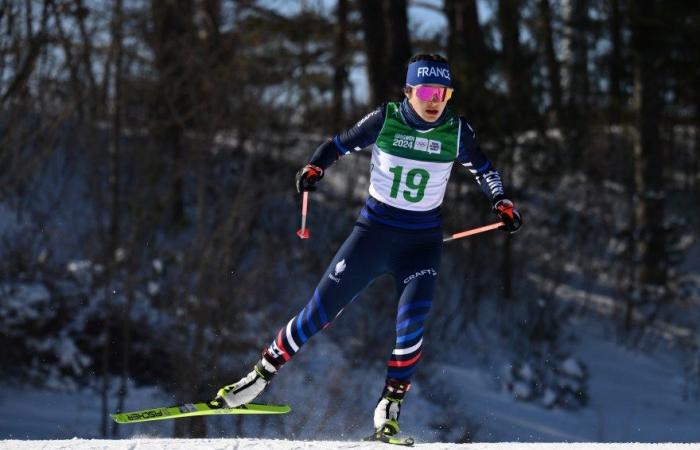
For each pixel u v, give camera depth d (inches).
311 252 2151.8
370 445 639.8
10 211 1967.3
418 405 1759.4
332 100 2645.2
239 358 1658.5
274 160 2048.5
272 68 2016.5
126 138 1961.1
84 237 1953.7
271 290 1876.2
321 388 1637.6
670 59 2581.2
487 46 2426.2
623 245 2501.2
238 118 1903.3
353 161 2605.8
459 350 2097.7
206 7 1985.7
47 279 1770.4
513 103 2397.9
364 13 2618.1
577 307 2374.5
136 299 1760.6
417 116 639.1
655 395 2037.4
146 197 1887.3
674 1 2507.4
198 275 1699.1
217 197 1974.7
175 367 1608.0
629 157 2881.4
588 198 2598.4
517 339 2142.0
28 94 1835.6
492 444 669.3
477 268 2276.1
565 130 2684.5
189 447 630.5
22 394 1610.5
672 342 2289.6
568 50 3171.8
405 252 662.5
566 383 1924.2
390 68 2541.8
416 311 645.9
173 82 1940.2
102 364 1704.0
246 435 1503.4
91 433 1530.5
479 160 673.6
